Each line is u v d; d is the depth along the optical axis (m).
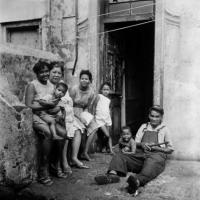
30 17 6.39
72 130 4.81
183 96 5.27
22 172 4.20
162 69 5.34
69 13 5.94
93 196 3.93
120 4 5.85
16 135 4.11
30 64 5.08
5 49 4.67
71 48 5.96
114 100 6.44
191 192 4.00
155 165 4.38
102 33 5.89
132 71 7.38
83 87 5.26
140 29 7.53
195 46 5.17
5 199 3.88
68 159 5.09
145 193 4.00
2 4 6.64
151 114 4.88
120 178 4.48
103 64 5.94
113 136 6.41
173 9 5.25
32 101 4.36
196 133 5.22
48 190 4.11
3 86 4.50
